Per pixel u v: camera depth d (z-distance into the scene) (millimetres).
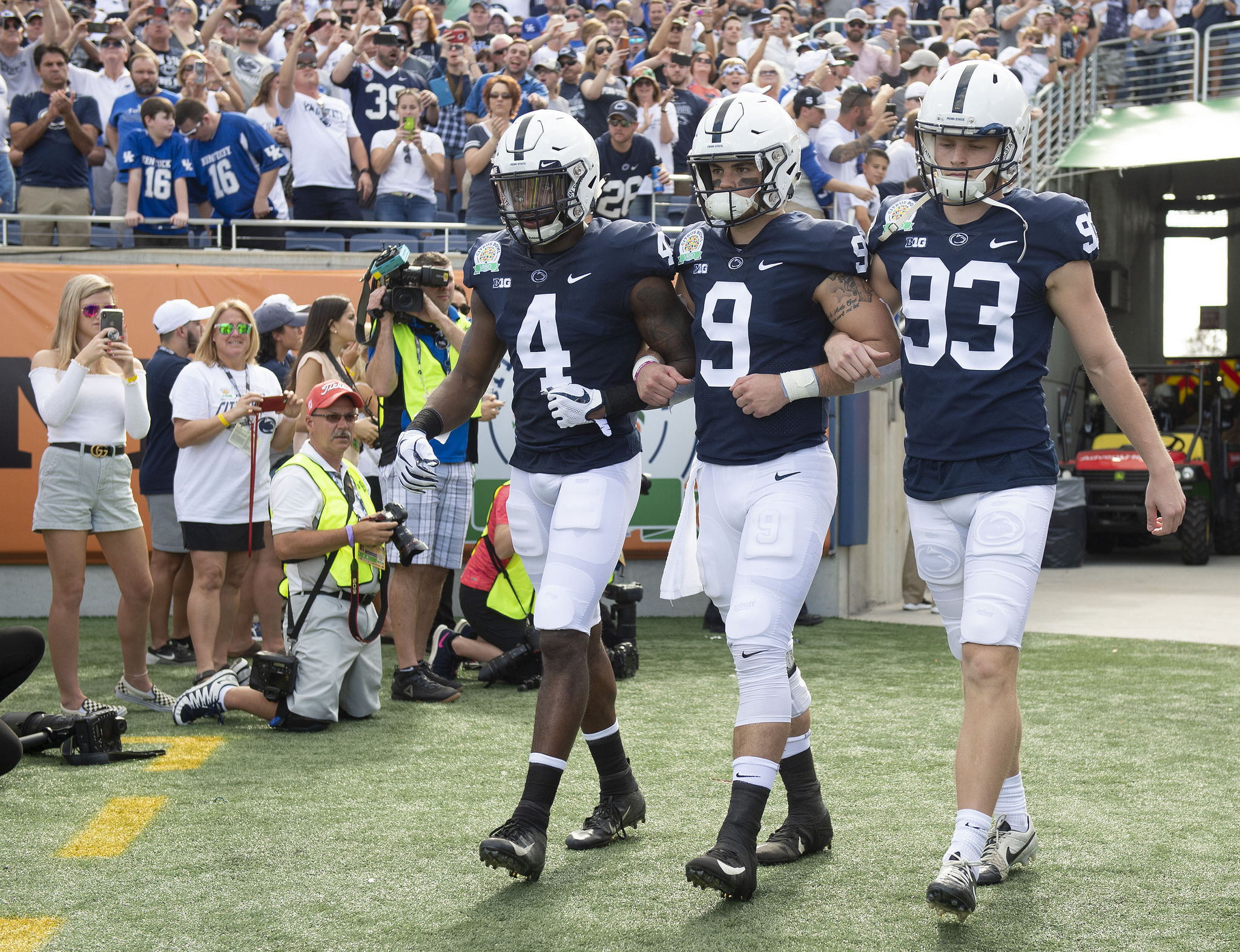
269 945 2701
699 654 6793
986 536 2939
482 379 3533
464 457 5500
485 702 5418
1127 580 10609
